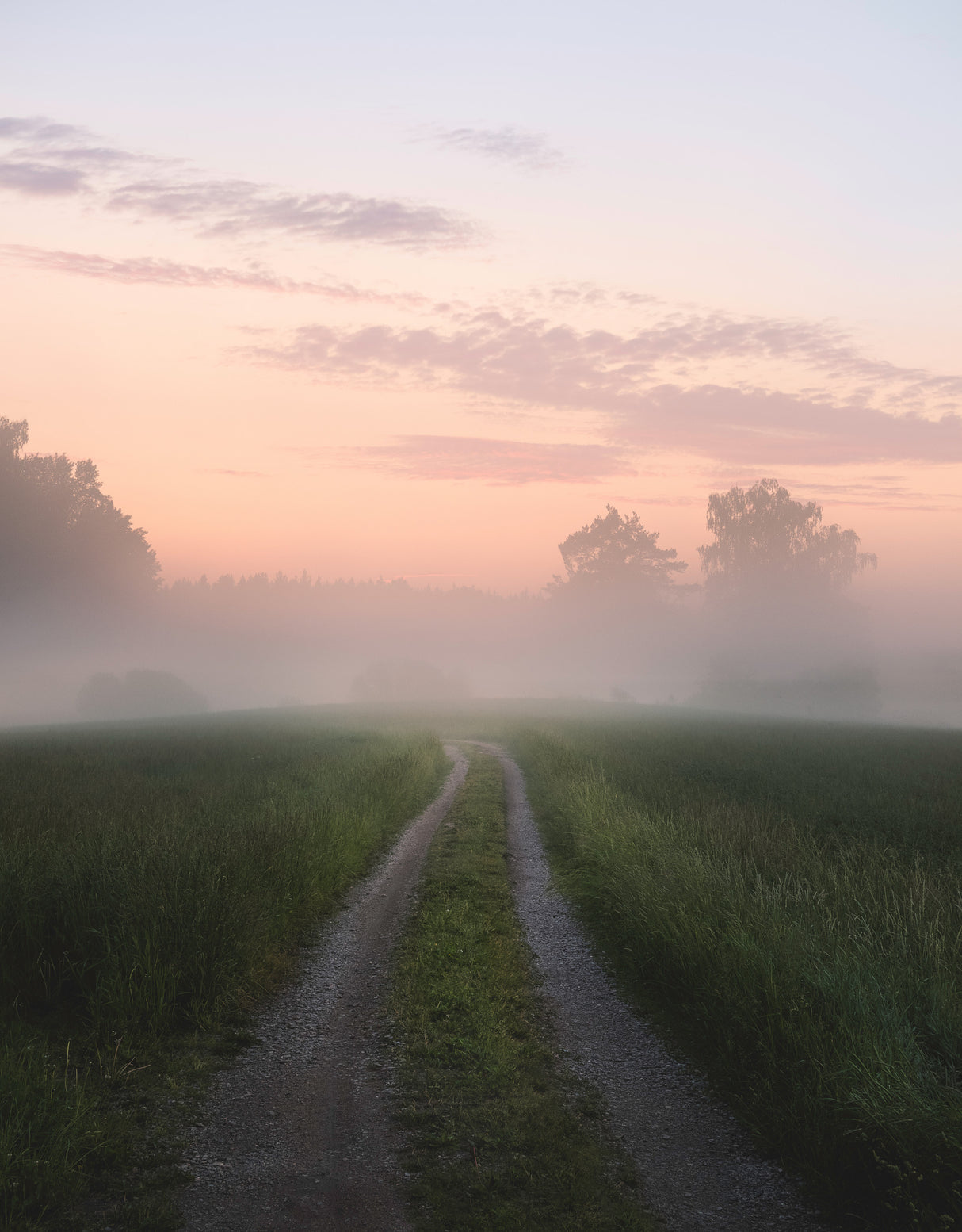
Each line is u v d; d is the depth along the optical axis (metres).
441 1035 6.17
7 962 6.57
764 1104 5.05
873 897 8.24
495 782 22.05
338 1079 5.50
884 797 17.48
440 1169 4.40
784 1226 4.02
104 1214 3.88
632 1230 3.93
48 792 15.26
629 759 23.91
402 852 13.13
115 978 6.16
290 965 7.84
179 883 7.57
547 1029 6.52
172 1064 5.58
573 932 9.16
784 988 5.95
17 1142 4.17
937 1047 5.32
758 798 17.02
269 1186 4.20
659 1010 6.92
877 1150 4.32
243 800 14.86
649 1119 5.10
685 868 8.97
